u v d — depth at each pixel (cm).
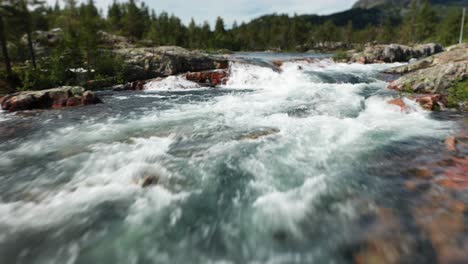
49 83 2192
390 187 501
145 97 1677
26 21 2659
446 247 345
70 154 742
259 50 10312
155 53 2505
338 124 901
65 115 1238
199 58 2509
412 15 7481
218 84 2145
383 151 668
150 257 377
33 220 461
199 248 392
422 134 775
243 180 574
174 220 455
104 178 597
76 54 2503
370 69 2512
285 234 409
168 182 571
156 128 958
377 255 346
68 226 443
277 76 2092
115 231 430
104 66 2386
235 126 941
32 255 384
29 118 1196
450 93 1145
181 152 721
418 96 1080
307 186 532
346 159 640
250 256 374
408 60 3356
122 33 6575
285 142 768
